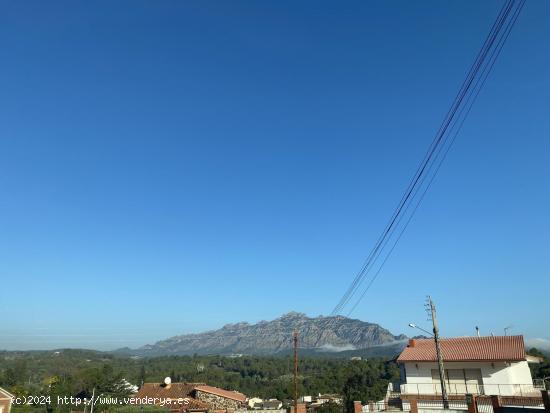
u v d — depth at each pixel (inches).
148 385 2549.2
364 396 2210.9
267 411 1982.0
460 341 1707.7
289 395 3481.8
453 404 1432.1
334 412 2129.7
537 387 1494.8
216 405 2332.7
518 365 1510.8
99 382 3398.1
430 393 1558.8
